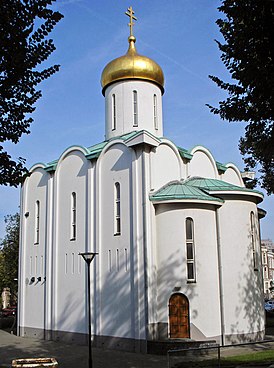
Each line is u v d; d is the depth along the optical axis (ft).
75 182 83.46
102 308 72.79
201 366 50.26
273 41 27.99
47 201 89.40
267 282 298.97
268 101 29.50
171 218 68.64
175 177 76.02
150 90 87.25
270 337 75.05
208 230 69.97
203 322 65.82
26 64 31.89
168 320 65.87
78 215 81.46
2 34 30.45
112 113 87.92
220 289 69.00
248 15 28.12
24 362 41.70
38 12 31.32
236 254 70.33
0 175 33.01
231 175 90.63
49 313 83.71
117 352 66.49
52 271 84.99
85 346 73.97
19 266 95.04
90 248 77.00
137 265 67.72
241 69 29.78
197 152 82.69
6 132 33.19
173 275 66.85
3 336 91.61
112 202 74.74
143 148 70.64
